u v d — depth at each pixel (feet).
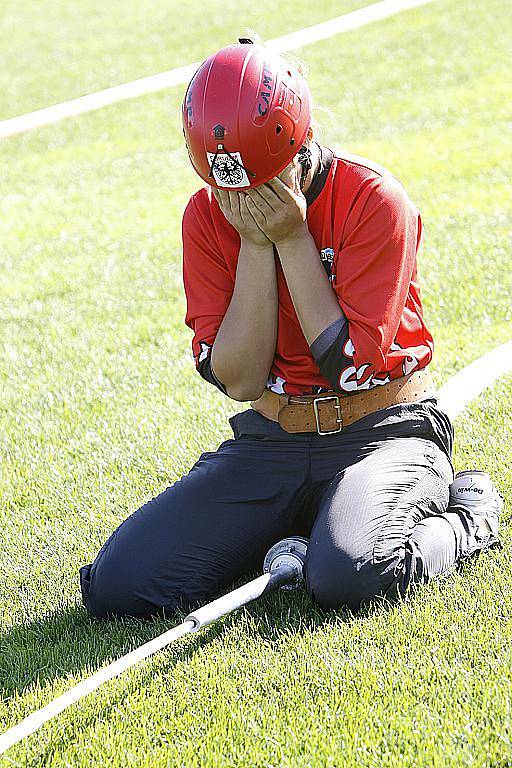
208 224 40.70
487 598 36.83
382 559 36.65
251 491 40.52
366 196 37.96
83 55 212.84
